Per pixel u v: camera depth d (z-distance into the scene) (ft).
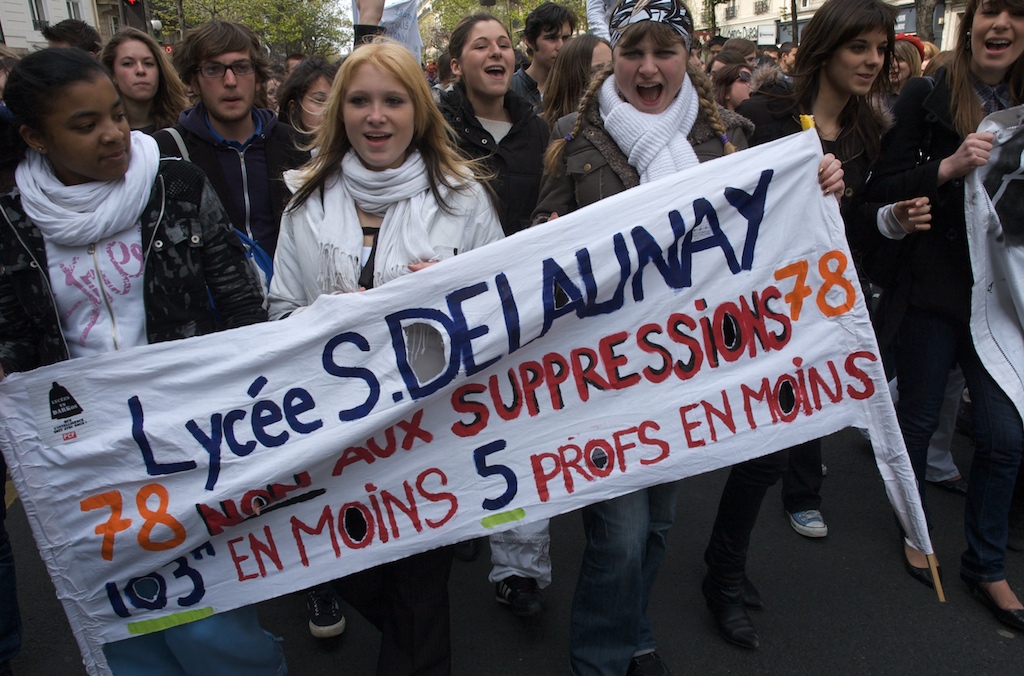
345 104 6.97
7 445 6.59
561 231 6.99
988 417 8.97
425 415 7.02
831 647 8.84
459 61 10.68
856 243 9.58
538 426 7.17
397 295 6.81
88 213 6.46
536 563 9.12
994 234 8.70
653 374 7.27
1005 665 8.48
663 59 7.25
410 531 7.11
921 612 9.37
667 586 10.09
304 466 6.73
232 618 7.06
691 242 7.20
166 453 6.70
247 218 10.23
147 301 6.80
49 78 5.91
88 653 6.97
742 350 7.36
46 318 6.68
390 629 7.45
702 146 7.80
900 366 9.59
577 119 8.00
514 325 6.92
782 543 10.91
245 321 7.28
